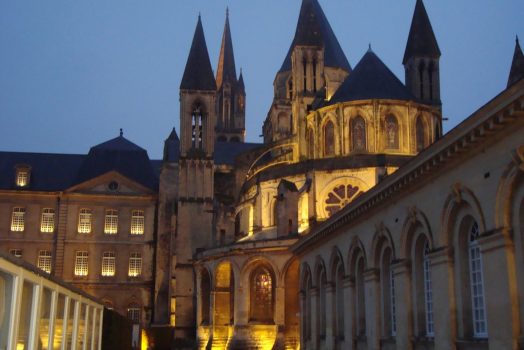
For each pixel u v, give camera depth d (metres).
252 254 54.22
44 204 80.12
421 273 27.03
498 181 19.64
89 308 26.25
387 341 30.00
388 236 29.58
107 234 80.25
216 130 124.88
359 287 34.94
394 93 62.72
